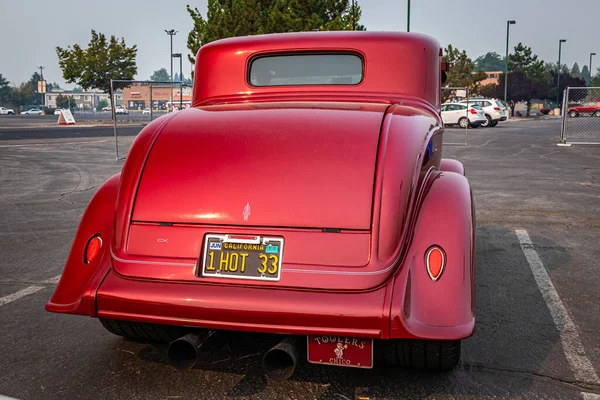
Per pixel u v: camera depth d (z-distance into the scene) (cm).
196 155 311
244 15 2536
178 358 282
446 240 281
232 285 278
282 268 275
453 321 263
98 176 1251
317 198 284
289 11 2581
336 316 262
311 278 270
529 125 3844
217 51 398
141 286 285
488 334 384
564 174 1241
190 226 292
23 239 662
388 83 376
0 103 13750
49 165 1469
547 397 300
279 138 310
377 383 314
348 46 379
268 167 298
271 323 268
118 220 304
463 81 5628
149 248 294
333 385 313
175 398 301
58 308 299
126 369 335
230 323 273
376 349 301
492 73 12912
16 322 411
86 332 392
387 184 284
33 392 309
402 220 281
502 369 332
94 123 4481
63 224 745
